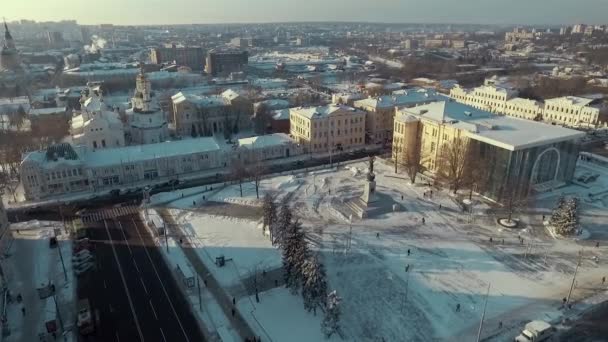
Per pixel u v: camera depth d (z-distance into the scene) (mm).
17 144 156125
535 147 116625
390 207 114188
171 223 108312
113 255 93312
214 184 135000
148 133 174125
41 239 99875
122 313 74375
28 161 122312
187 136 190875
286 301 77438
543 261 89562
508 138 118562
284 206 92312
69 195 127062
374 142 181875
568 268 87188
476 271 86000
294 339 67812
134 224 108375
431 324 71062
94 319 72750
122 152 139000
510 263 88938
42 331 69812
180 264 89500
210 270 87250
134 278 84688
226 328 70562
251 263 89625
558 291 79562
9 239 97062
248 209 116062
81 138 154125
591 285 81438
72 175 128375
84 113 166500
